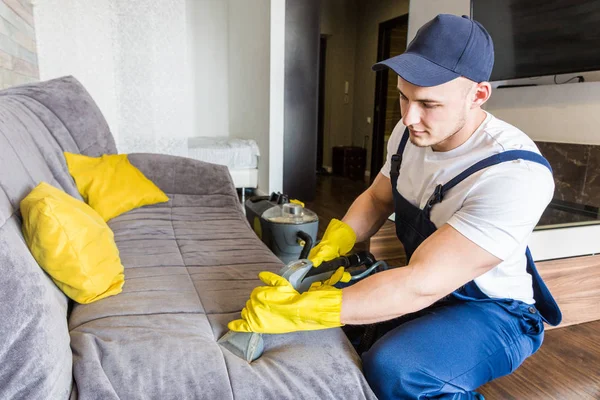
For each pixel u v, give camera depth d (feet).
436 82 2.66
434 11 11.72
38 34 9.05
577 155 9.39
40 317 2.26
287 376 2.62
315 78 13.96
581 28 8.33
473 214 2.80
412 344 2.99
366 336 3.71
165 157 7.34
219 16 16.11
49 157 5.10
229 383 2.49
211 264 4.59
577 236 6.01
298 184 14.44
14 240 2.59
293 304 2.69
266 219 6.60
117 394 2.32
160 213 6.39
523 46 9.65
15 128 4.33
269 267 4.58
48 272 3.36
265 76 12.42
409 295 2.67
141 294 3.69
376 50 19.62
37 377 2.11
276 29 11.78
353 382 2.71
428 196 3.42
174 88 10.18
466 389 3.02
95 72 9.64
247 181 13.12
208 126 16.79
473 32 2.81
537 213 2.79
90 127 6.72
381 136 19.79
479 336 3.11
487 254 2.72
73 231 3.40
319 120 21.97
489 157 2.98
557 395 4.57
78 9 9.25
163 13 9.78
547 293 3.64
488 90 2.96
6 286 2.16
